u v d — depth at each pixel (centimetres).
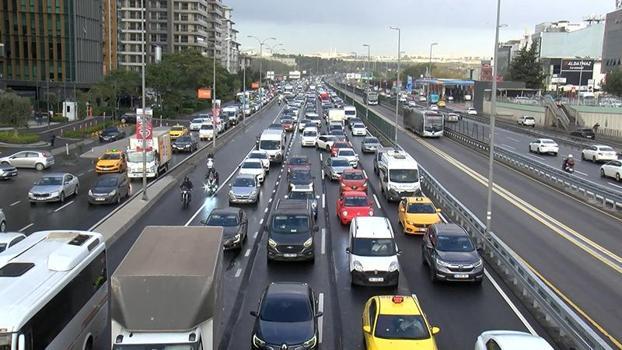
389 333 1459
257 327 1529
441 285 2133
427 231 2417
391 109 12319
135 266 1318
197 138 7175
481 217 3177
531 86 12862
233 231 2558
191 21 15862
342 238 2780
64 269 1356
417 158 5594
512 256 2106
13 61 10250
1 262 1389
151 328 1259
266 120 10075
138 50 15888
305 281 2158
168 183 4253
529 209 3431
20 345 1092
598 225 3072
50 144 6412
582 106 8712
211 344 1298
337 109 8956
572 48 16550
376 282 2061
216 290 1351
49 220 3069
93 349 1568
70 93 10400
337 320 1788
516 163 5122
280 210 2536
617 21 12250
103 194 3456
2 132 6625
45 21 10212
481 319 1794
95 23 11131
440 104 13825
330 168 4475
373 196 3862
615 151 5697
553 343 1608
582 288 2080
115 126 7788
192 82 11719
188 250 1446
